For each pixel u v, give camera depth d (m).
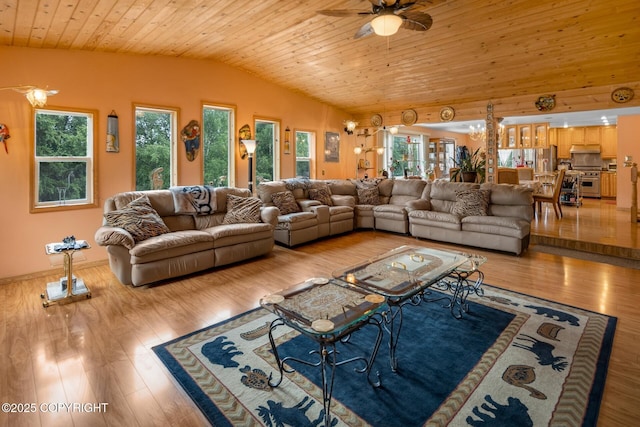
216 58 5.43
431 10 3.84
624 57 4.39
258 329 2.69
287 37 4.59
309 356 2.32
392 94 6.56
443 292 3.36
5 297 3.37
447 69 5.23
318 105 7.29
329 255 4.77
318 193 6.13
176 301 3.22
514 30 4.09
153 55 4.88
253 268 4.19
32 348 2.42
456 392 1.94
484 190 5.27
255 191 6.25
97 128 4.41
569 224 6.03
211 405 1.85
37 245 4.04
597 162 9.86
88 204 4.38
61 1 3.00
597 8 3.56
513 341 2.46
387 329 2.39
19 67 3.84
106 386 2.02
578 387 1.96
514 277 3.78
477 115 6.30
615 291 3.37
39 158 4.05
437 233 5.36
